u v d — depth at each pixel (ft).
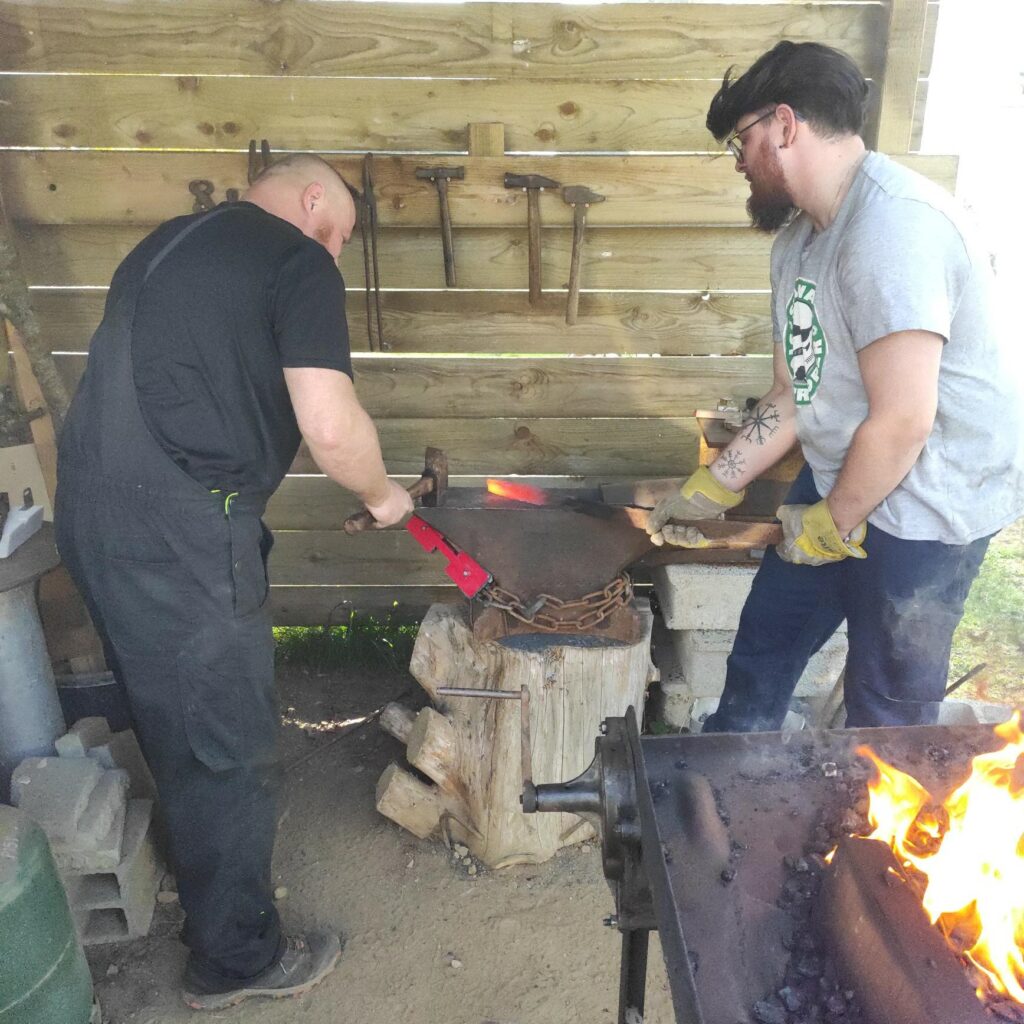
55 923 6.27
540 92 9.84
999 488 6.76
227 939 7.16
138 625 6.33
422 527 8.12
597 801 4.86
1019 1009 3.55
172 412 6.06
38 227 10.23
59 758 7.77
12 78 9.64
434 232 10.37
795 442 7.95
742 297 10.78
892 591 6.94
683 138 10.04
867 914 3.79
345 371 6.24
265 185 6.92
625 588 8.58
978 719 8.28
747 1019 3.83
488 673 8.57
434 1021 7.33
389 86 9.78
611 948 8.02
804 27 9.66
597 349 11.00
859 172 6.08
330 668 12.07
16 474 9.27
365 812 9.59
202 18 9.48
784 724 9.72
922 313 5.61
